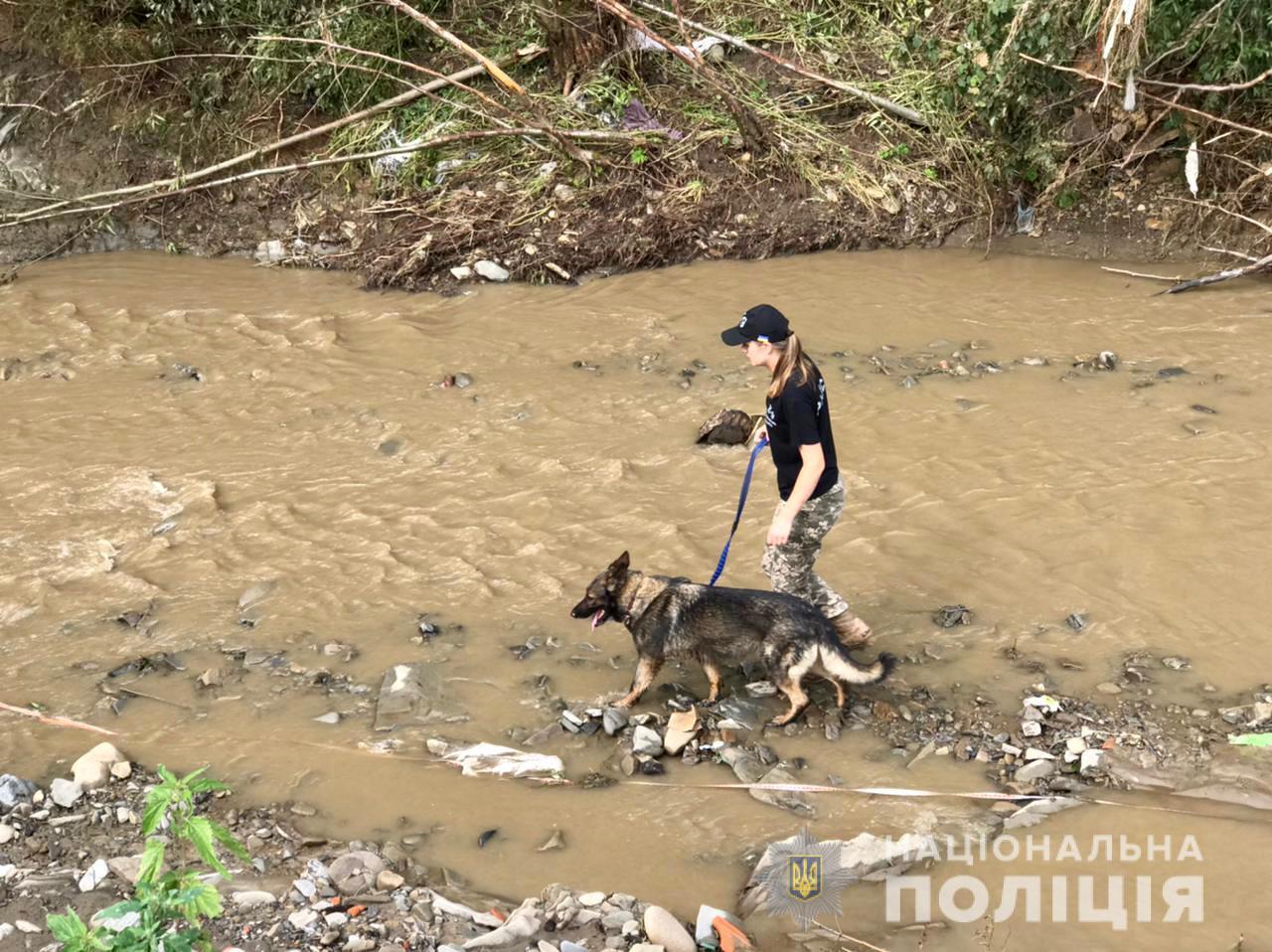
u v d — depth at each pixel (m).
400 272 11.48
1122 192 12.03
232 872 5.00
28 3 12.70
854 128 12.77
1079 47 11.12
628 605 5.81
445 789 5.52
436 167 12.48
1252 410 8.72
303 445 8.66
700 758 5.71
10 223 12.27
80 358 10.07
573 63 13.07
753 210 12.25
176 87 12.99
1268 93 11.30
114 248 12.63
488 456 8.45
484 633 6.61
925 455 8.29
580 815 5.37
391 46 13.31
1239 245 11.62
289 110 13.03
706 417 8.90
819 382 5.64
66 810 5.36
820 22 13.58
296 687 6.19
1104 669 6.19
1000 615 6.64
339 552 7.37
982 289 11.17
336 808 5.41
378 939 4.60
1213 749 5.59
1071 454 8.21
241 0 12.94
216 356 10.08
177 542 7.49
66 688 6.19
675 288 11.33
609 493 7.95
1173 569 6.94
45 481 8.16
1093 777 5.50
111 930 3.72
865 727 5.87
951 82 12.49
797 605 5.72
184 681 6.24
